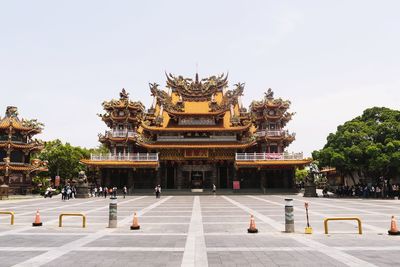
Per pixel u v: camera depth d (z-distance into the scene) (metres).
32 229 20.38
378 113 64.00
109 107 81.56
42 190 73.25
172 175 80.50
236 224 22.64
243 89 82.25
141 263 11.97
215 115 81.81
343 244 15.45
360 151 55.34
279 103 81.44
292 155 71.19
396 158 50.97
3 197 56.75
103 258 12.72
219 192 71.62
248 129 79.12
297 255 13.18
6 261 12.28
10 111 77.38
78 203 45.78
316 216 27.19
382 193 56.66
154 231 19.59
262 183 74.06
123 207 37.97
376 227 21.00
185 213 30.48
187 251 13.98
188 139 80.94
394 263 11.83
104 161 71.69
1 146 73.38
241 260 12.38
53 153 89.31
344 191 63.78
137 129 84.62
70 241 16.28
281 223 23.11
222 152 77.00
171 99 84.75
